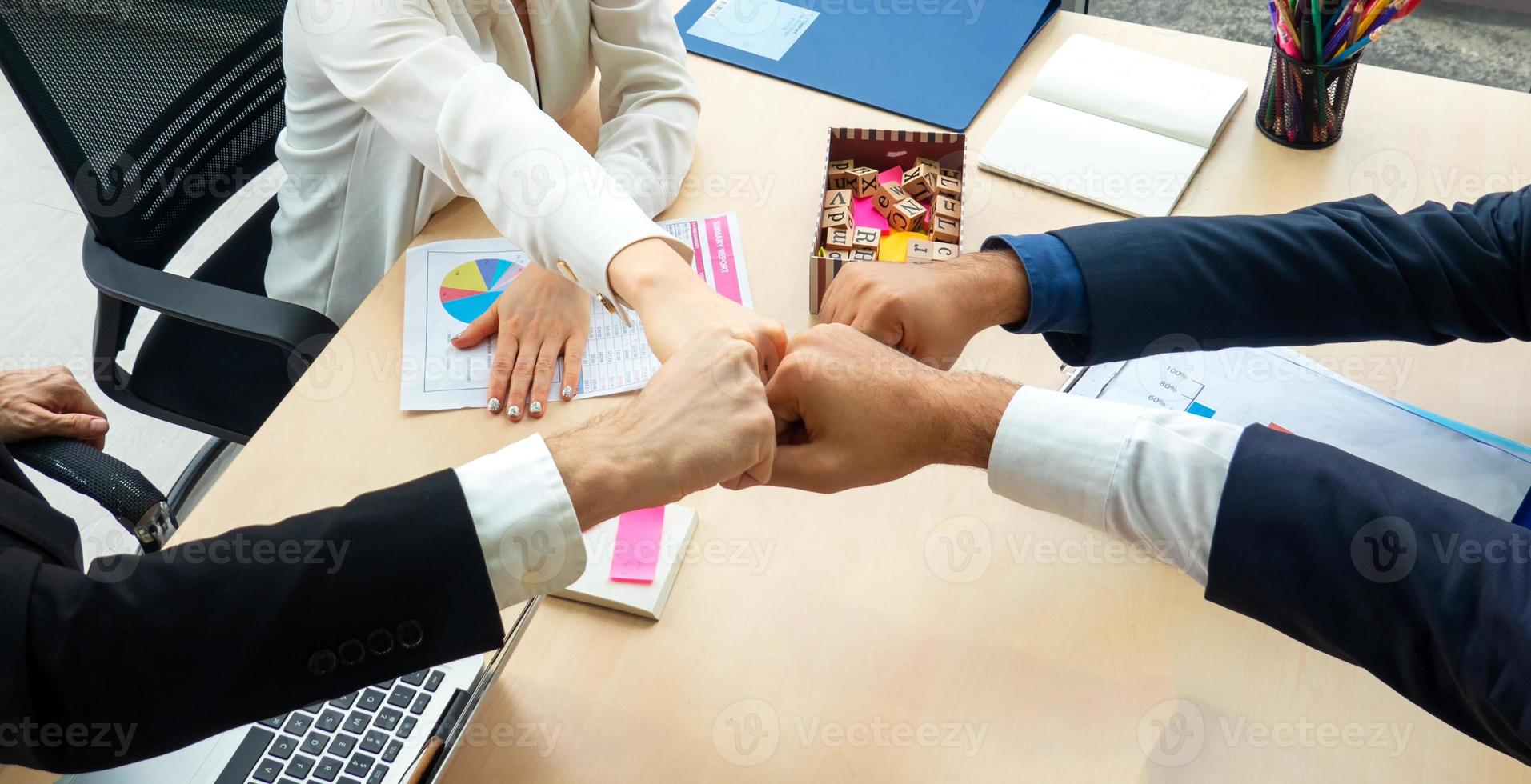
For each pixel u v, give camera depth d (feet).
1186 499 2.59
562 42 4.40
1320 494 2.45
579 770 2.76
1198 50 4.79
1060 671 2.94
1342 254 3.27
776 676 2.94
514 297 3.78
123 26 4.31
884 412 2.92
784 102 4.62
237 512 3.29
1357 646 2.48
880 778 2.74
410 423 3.54
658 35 4.47
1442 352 3.67
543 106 4.53
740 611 3.08
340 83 3.87
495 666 2.84
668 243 3.44
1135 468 2.64
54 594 2.42
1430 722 2.81
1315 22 3.94
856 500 3.34
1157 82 4.45
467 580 2.49
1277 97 4.26
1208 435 2.63
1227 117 4.40
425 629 2.51
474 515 2.48
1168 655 2.97
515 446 2.61
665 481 2.71
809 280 3.85
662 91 4.37
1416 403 3.50
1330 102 4.19
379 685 2.77
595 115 4.79
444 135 3.62
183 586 2.40
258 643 2.41
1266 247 3.27
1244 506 2.50
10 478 3.14
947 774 2.75
